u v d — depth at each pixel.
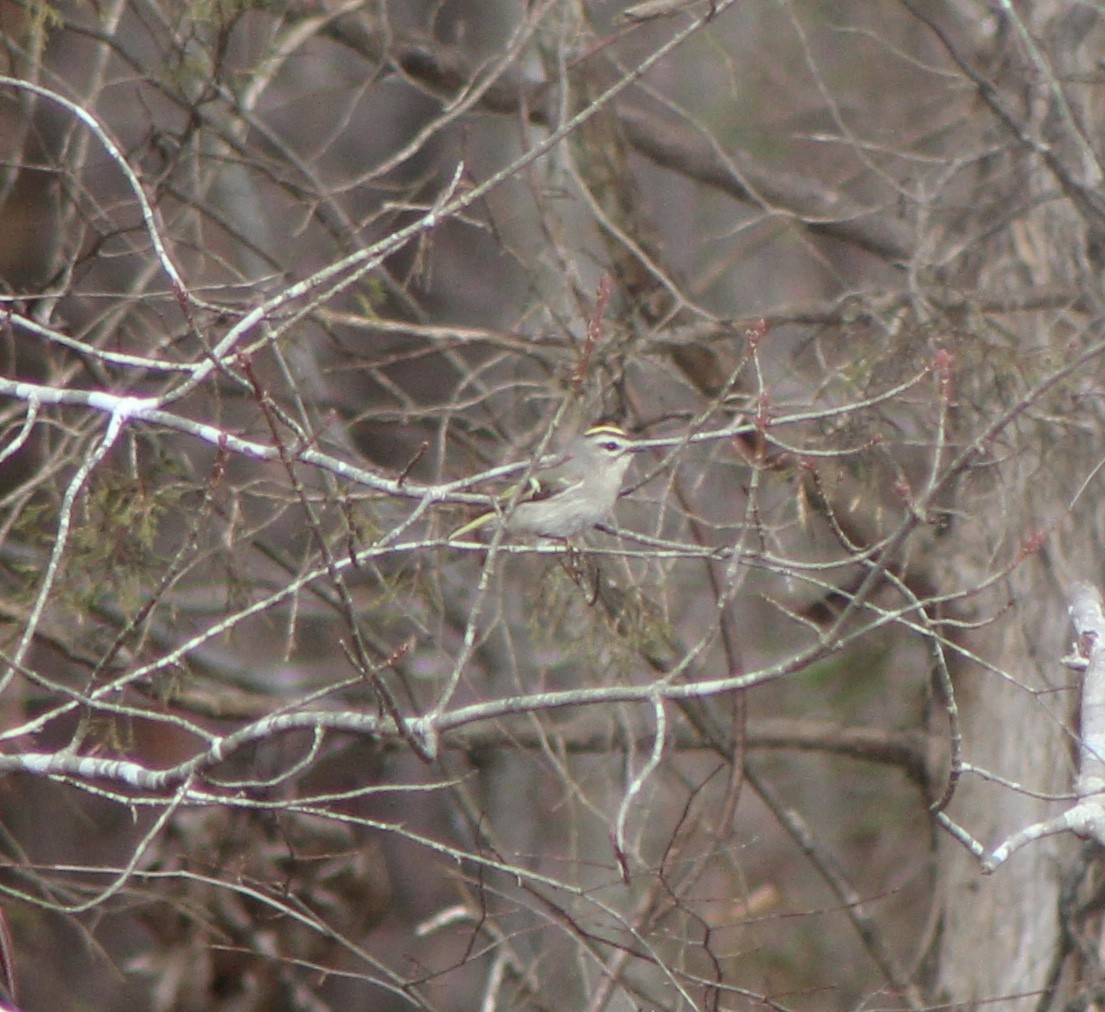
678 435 13.02
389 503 12.57
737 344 13.77
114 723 11.65
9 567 12.77
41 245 16.84
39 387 9.45
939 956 14.99
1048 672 14.03
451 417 13.55
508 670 15.91
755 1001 10.27
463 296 19.36
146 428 12.08
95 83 13.28
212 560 13.15
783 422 9.59
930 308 13.17
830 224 16.36
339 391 17.94
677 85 21.84
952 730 8.61
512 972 14.53
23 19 13.47
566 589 12.50
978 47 15.73
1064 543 13.59
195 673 15.70
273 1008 14.95
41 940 18.59
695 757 19.89
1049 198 13.49
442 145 23.08
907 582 15.12
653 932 10.94
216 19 12.48
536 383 12.66
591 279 15.24
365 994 19.66
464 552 12.79
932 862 15.46
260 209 16.58
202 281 14.97
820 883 20.31
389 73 15.29
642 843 16.06
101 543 11.66
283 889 11.79
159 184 12.77
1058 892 14.17
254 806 8.84
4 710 14.16
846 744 16.19
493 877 16.39
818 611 16.39
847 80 20.77
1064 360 12.47
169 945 14.34
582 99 14.17
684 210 24.45
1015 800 14.29
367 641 13.98
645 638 12.27
